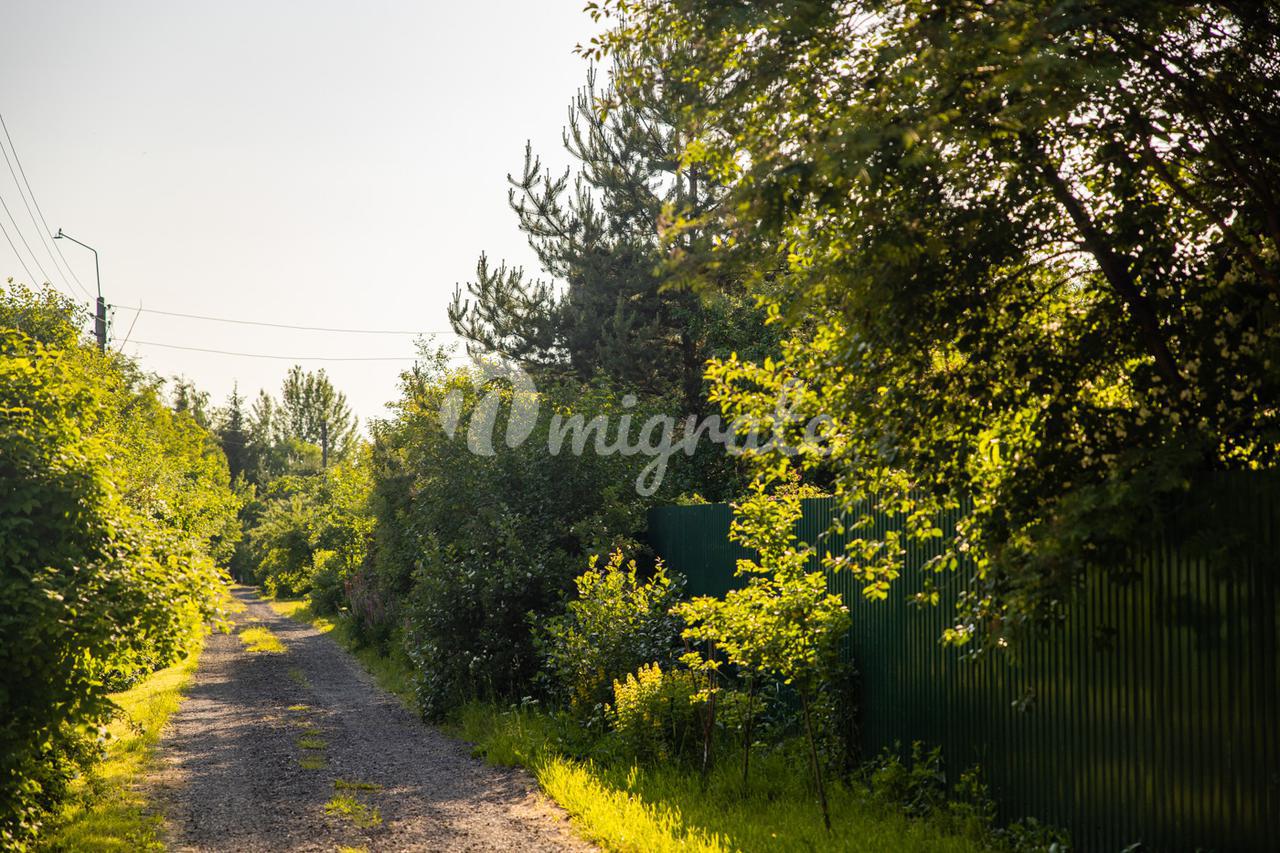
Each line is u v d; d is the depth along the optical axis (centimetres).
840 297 557
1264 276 506
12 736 671
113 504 769
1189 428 518
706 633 823
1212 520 500
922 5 520
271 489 7456
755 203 491
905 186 514
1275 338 485
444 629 1428
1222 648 531
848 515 909
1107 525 460
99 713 722
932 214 523
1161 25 490
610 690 1129
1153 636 575
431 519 1586
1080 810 631
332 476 3888
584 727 1102
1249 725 514
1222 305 525
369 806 881
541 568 1410
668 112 619
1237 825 521
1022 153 514
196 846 757
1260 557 500
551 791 898
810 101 527
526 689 1392
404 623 1927
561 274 2453
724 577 1195
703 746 963
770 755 935
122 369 2562
